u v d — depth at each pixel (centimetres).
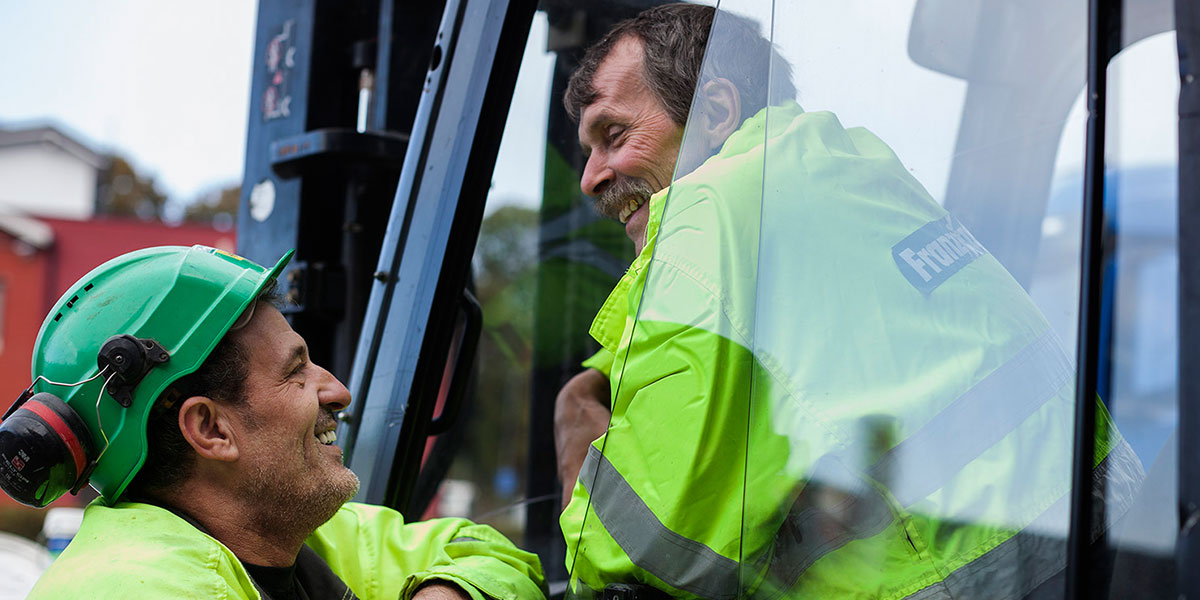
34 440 134
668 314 133
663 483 130
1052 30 141
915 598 120
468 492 241
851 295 129
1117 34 112
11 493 137
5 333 1253
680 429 129
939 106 144
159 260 145
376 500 192
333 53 267
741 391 128
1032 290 128
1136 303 108
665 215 139
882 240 132
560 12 204
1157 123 108
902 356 127
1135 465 110
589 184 174
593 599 139
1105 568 110
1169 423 105
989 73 144
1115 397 109
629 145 167
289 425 150
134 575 131
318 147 249
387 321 200
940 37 144
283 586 153
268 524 150
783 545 126
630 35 170
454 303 196
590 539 137
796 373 127
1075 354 114
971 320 129
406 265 199
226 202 2105
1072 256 117
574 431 209
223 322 144
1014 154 139
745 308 130
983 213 140
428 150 201
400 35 260
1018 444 121
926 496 122
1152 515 106
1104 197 111
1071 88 138
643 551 130
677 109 164
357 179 257
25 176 1989
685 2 187
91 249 1284
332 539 169
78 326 141
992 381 124
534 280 231
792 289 130
